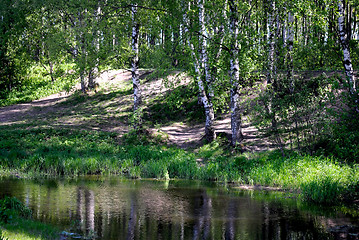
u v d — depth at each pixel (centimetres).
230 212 1090
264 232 889
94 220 990
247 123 2423
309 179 1316
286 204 1195
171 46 2197
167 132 2628
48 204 1156
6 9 4009
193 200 1252
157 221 991
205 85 2281
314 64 2617
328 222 975
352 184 1234
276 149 1925
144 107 3089
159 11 2327
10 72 4206
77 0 2500
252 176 1588
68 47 3106
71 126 2762
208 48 2025
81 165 1852
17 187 1429
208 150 2142
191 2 2208
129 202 1216
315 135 1809
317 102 1756
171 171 1808
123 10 2494
